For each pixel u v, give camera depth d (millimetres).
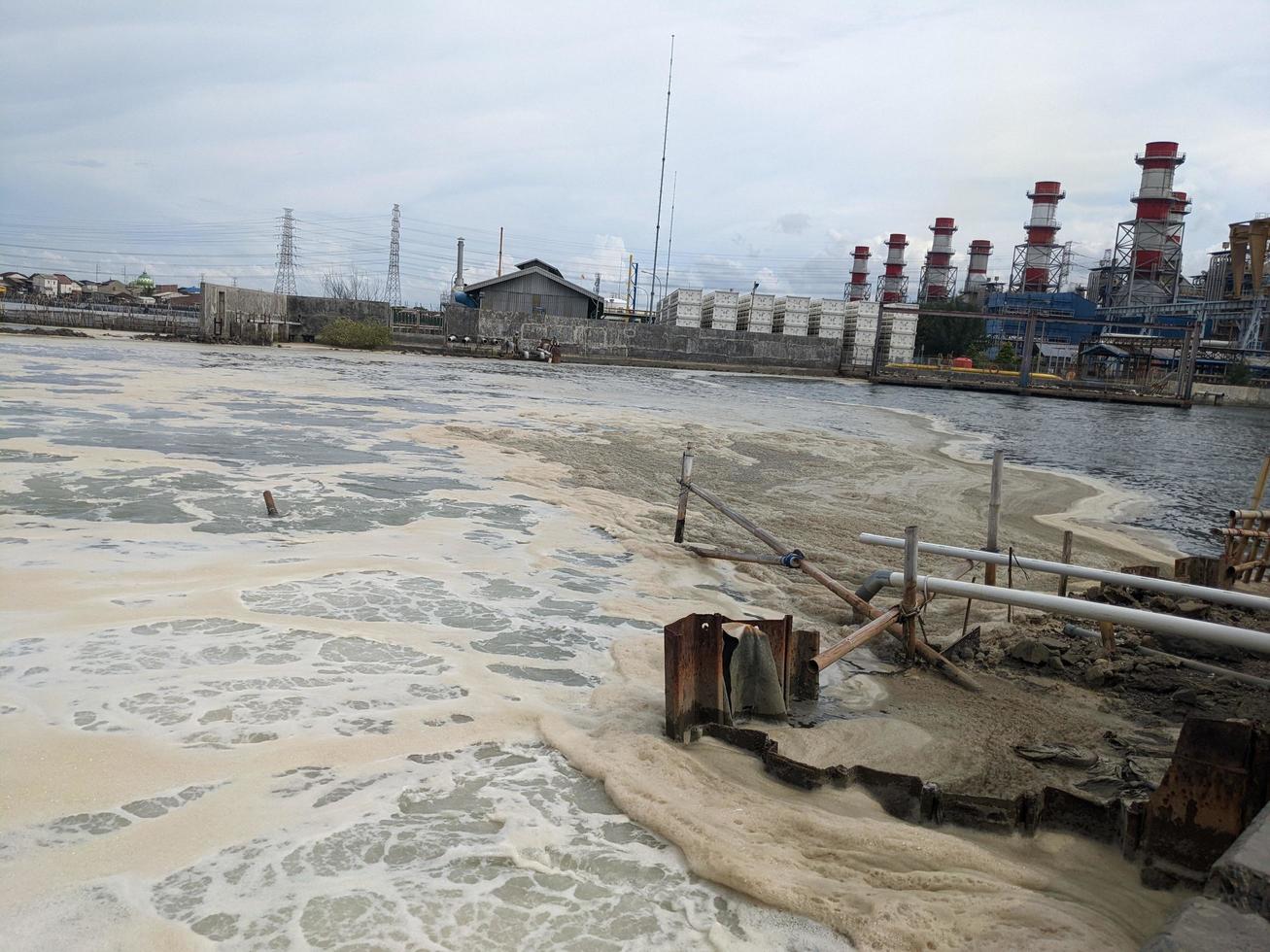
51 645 6082
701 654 5594
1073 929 3582
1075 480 20375
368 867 3854
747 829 4320
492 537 10219
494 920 3549
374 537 9703
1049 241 119125
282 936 3357
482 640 6988
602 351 60562
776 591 9422
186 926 3391
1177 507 17719
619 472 15398
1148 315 91625
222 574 7934
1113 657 7859
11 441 13195
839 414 32750
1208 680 7504
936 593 7973
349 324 50000
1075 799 4516
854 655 7855
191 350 38312
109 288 122688
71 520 9336
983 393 60875
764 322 70938
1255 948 2807
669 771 4863
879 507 14812
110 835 3959
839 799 4797
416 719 5410
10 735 4777
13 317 49688
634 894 3801
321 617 7102
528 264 66625
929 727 6301
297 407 20281
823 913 3662
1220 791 3922
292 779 4582
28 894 3518
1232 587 10023
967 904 3740
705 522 12289
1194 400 68438
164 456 13070
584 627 7570
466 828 4238
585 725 5570
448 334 56719
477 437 17719
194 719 5156
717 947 3455
